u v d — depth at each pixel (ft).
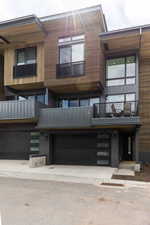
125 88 42.45
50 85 39.52
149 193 20.36
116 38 37.68
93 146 39.70
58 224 12.78
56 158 41.93
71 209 15.60
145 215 14.62
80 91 44.06
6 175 29.45
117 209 15.74
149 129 42.22
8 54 45.11
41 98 46.98
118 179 26.68
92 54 37.32
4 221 13.16
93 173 30.76
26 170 33.12
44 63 40.52
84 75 37.52
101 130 38.27
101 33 37.24
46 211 15.10
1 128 46.29
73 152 41.01
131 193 20.31
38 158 38.06
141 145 42.42
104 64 43.34
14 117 39.60
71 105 45.29
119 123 32.63
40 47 42.83
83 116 35.73
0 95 48.67
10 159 45.93
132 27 36.32
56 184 23.98
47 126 38.19
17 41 43.73
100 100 43.16
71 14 38.24
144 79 43.42
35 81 41.98
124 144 49.42
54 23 39.45
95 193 20.18
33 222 13.04
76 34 38.99
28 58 44.11
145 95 43.01
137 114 34.42
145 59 43.86
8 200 17.69
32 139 44.24
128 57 43.27
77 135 41.09
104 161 38.42
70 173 30.73
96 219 13.73
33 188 21.98
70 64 38.83
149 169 34.91
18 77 43.39
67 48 39.58
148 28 35.91
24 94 48.39
